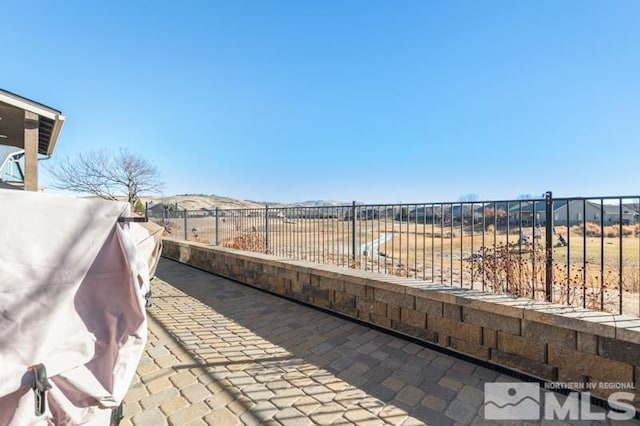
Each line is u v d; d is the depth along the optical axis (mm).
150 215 10586
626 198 2660
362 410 2236
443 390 2455
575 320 2318
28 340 1146
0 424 1123
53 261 1243
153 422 2135
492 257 3381
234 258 6039
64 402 1229
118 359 1355
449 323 3045
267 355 3078
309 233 5320
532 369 2553
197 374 2736
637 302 3588
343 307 4035
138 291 1422
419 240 7180
